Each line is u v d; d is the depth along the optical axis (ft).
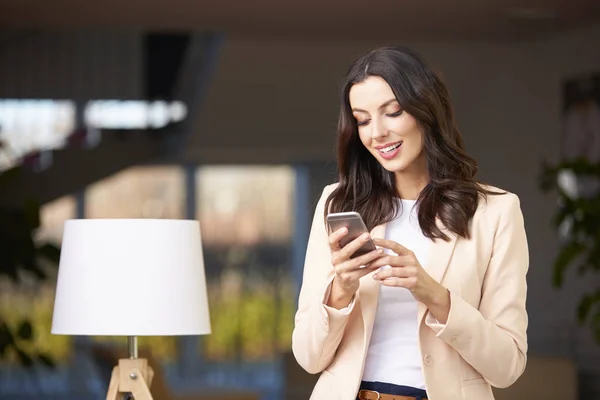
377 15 30.04
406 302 8.08
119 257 9.48
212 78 35.65
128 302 9.42
